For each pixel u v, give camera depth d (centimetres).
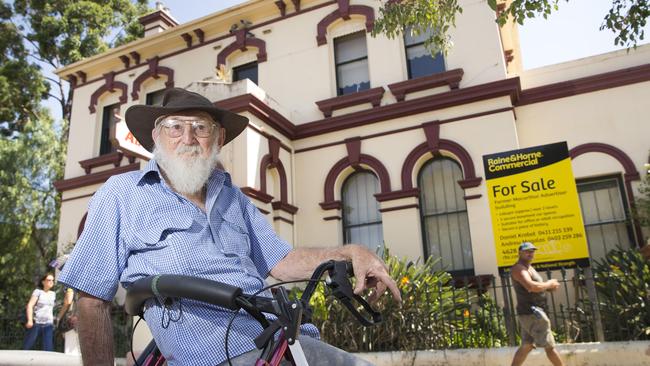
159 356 214
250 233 238
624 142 976
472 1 1105
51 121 1839
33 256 1547
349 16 1199
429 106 1062
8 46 2005
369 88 1169
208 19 1327
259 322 177
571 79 1052
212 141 234
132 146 1000
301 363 158
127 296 187
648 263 684
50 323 866
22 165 1548
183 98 234
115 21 2108
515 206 743
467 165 1010
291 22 1261
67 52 1981
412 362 658
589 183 1002
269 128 1075
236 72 1327
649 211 885
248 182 967
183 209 207
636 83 994
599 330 636
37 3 1972
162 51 1409
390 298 697
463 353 645
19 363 286
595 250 970
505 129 1003
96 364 187
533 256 684
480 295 766
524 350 604
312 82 1199
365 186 1120
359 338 698
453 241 1020
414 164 1056
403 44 1145
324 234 1092
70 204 1362
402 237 1020
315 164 1141
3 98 1900
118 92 1459
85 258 193
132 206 204
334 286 174
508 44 1295
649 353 588
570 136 1013
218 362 176
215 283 165
